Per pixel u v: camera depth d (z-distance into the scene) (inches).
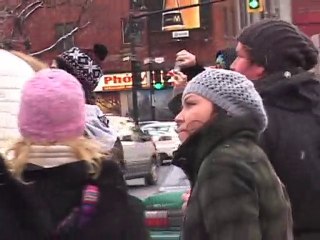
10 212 91.6
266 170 115.0
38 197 92.6
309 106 141.0
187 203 119.3
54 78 97.7
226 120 116.7
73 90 97.5
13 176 92.5
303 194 136.7
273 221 113.9
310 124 139.8
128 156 683.4
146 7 1777.8
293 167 136.3
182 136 122.0
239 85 121.5
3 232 90.7
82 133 99.2
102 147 107.0
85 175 94.4
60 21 1643.7
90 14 1665.8
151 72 1690.5
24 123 96.1
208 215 110.8
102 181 95.1
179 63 211.6
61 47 1473.9
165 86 1686.8
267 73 146.9
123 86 1747.0
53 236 91.8
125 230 94.3
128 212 95.3
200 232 112.6
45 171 93.9
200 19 1824.6
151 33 1795.0
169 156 970.1
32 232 91.5
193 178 120.3
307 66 150.0
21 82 129.6
